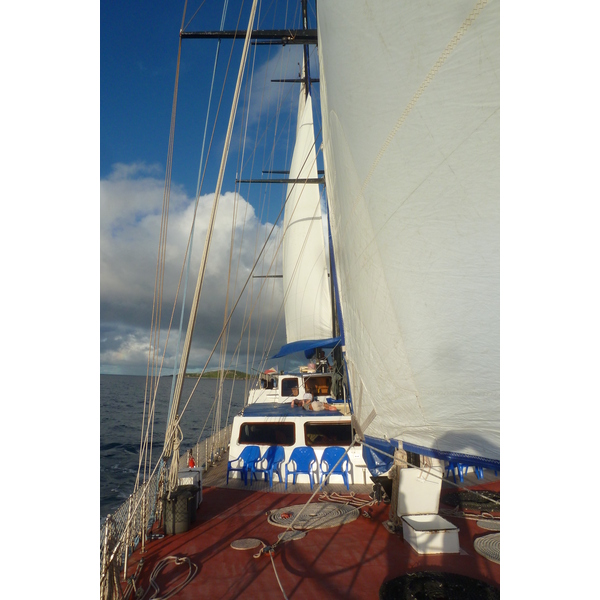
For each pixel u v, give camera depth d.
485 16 2.15
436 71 2.43
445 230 2.58
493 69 2.19
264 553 6.18
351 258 3.76
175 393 7.71
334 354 13.33
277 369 16.92
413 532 6.21
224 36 9.69
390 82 2.76
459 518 7.50
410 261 2.85
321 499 8.52
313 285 19.73
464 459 2.84
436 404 2.90
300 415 10.23
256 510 8.05
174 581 5.50
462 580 5.24
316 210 20.39
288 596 5.10
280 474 9.62
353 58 3.08
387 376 3.32
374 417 3.69
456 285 2.59
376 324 3.36
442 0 2.31
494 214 2.32
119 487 17.62
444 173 2.51
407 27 2.53
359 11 2.88
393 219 2.93
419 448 3.19
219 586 5.37
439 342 2.76
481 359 2.56
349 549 6.30
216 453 12.47
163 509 7.20
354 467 9.54
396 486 6.88
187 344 7.66
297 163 22.11
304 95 22.31
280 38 10.67
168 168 9.05
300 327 20.23
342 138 3.55
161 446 26.67
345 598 5.02
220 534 6.98
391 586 5.14
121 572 5.79
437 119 2.48
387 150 2.87
